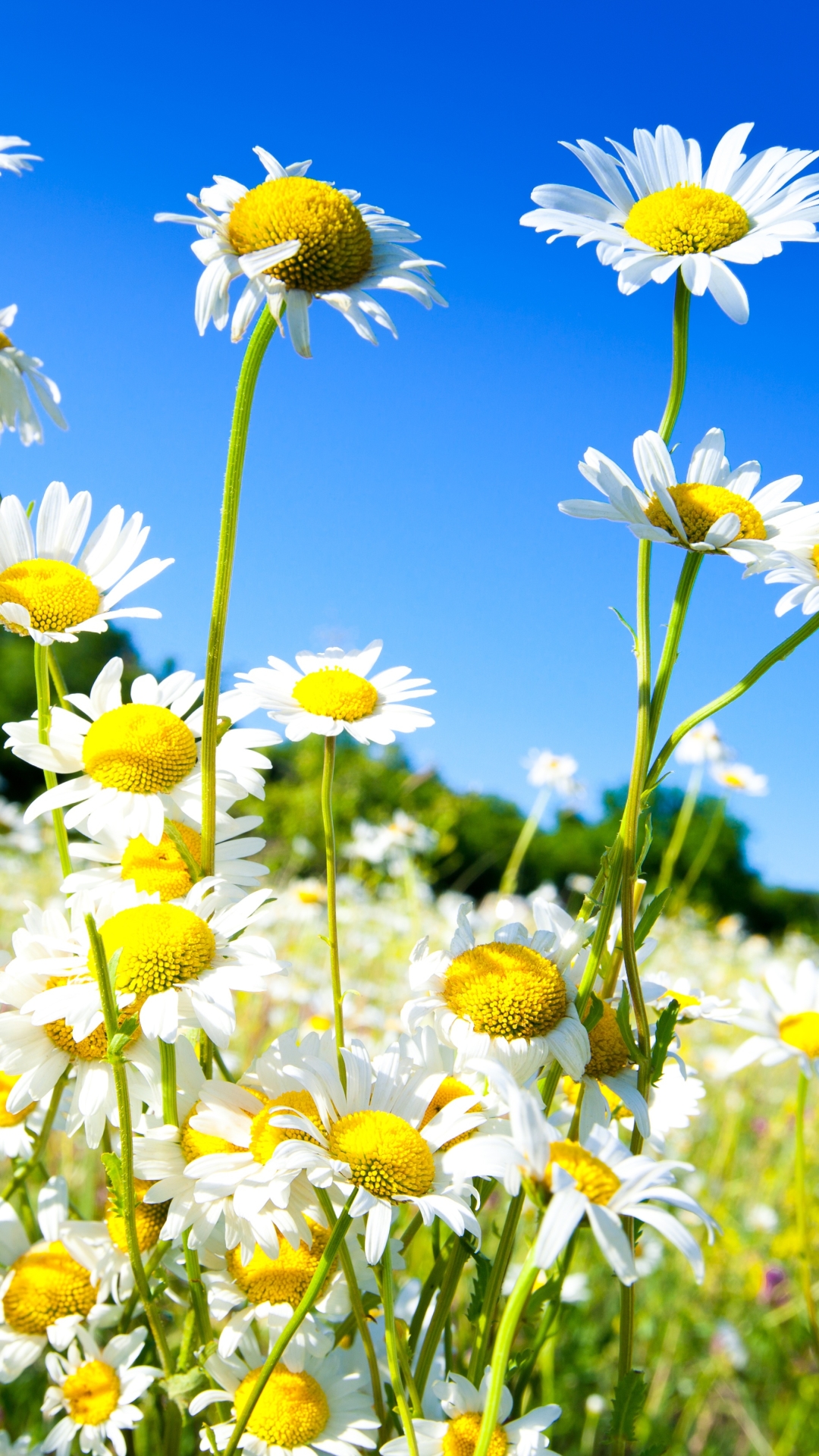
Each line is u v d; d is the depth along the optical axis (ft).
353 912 3.29
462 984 1.13
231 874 1.20
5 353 1.26
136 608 1.23
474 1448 1.11
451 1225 1.05
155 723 1.19
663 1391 1.71
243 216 1.15
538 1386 1.28
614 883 1.13
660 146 1.24
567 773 2.48
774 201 1.20
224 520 1.12
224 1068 1.21
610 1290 1.90
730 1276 2.04
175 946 1.11
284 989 2.12
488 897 2.71
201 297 1.14
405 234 1.20
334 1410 1.15
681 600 1.15
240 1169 1.11
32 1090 1.16
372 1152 1.07
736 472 1.23
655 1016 1.27
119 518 1.29
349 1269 1.12
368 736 1.19
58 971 1.13
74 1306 1.22
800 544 1.18
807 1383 1.77
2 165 1.21
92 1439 1.18
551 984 1.13
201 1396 1.13
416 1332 1.18
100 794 1.17
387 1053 1.14
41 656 1.21
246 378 1.12
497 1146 0.97
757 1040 1.45
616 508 1.14
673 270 1.16
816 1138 2.54
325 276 1.14
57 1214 1.25
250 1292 1.15
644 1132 1.13
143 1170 1.12
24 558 1.27
